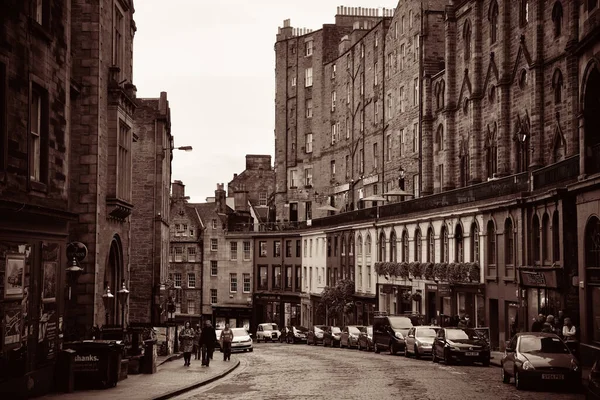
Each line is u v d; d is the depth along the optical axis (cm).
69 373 2303
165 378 2825
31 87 2166
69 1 2484
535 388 2402
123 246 3544
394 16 7038
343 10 9431
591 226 2992
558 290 3334
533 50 4303
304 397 2262
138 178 5150
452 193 4944
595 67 2928
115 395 2227
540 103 4234
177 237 9831
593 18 2930
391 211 6147
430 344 3788
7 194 1966
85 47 3069
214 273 9688
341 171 8700
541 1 4231
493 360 3534
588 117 3045
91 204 3038
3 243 1933
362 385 2569
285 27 10031
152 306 5053
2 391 1912
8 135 1973
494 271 4288
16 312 2002
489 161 4978
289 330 7069
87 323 2995
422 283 5359
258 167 11588
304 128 9588
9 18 1959
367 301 6581
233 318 9556
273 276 9169
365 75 7956
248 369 3516
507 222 4112
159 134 5178
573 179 3281
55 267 2298
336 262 7538
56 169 2345
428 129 6019
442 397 2198
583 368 2897
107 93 3256
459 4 5375
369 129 7806
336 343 5769
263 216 10475
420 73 6138
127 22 3781
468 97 5209
